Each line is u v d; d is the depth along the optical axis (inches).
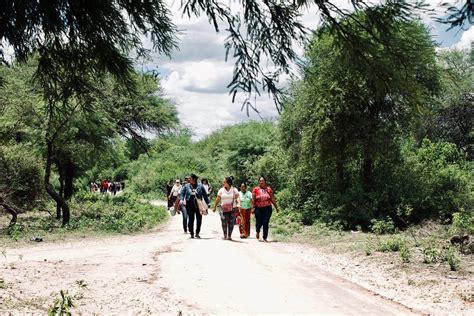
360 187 834.8
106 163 1290.6
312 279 362.6
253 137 1798.7
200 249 495.5
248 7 163.5
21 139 987.9
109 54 199.8
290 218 909.8
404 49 146.9
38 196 990.4
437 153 957.8
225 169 1961.1
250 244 567.5
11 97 737.0
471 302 299.9
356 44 150.3
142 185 2377.0
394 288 342.6
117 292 298.4
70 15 189.3
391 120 828.6
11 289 281.3
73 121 765.9
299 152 965.8
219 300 284.2
